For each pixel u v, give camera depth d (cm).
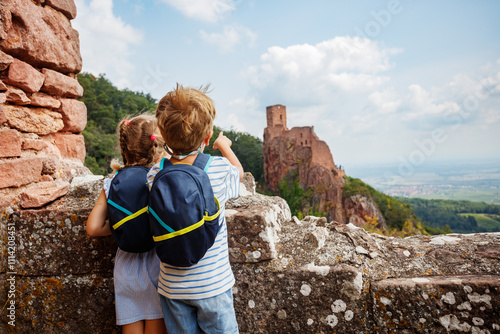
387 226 6762
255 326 166
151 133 157
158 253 116
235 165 157
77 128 320
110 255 182
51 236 188
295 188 7119
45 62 267
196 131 129
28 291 192
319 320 158
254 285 166
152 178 136
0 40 229
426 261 164
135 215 136
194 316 133
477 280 142
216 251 129
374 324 152
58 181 233
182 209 111
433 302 144
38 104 263
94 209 150
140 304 150
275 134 7956
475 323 140
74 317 188
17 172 213
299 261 167
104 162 4659
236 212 173
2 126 226
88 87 6244
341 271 155
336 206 6938
